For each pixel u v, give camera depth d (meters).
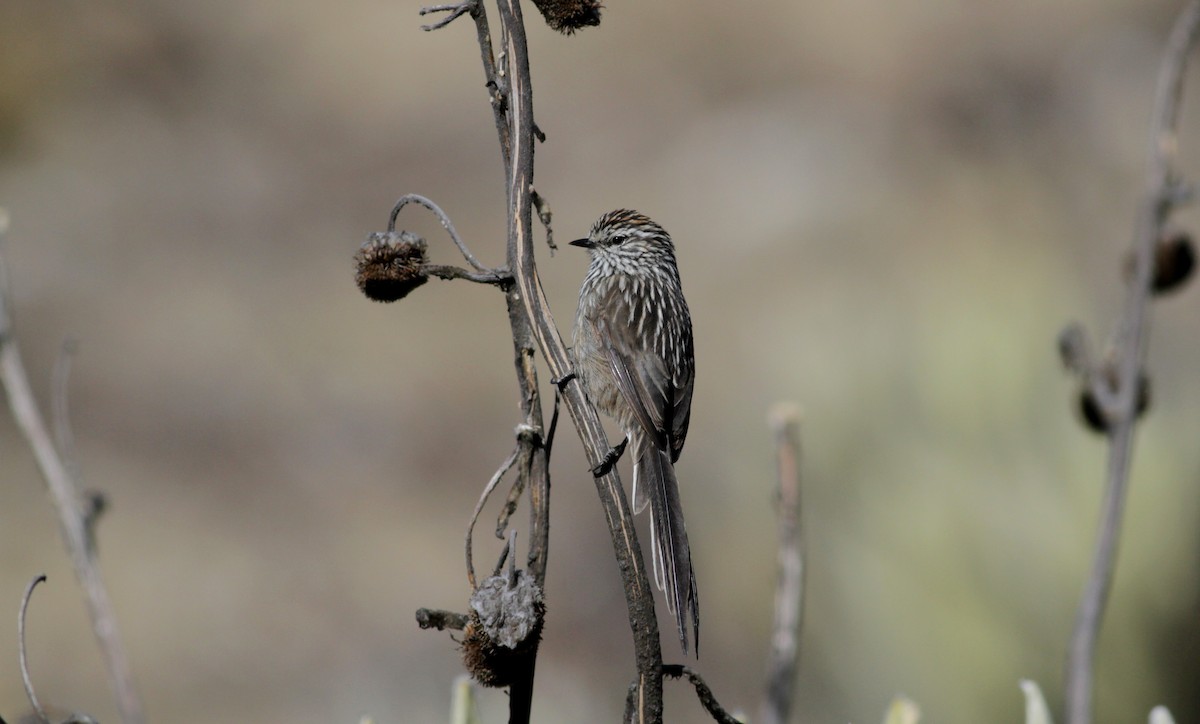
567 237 19.59
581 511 14.73
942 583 8.59
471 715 4.76
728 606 10.68
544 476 4.09
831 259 18.42
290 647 13.76
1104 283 14.07
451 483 16.20
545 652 13.39
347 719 12.99
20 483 15.19
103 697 13.02
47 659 13.29
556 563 14.19
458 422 16.92
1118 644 8.16
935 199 19.28
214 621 13.94
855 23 22.45
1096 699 8.14
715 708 3.92
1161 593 8.22
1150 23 21.00
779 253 18.81
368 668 13.54
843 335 10.21
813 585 8.88
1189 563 8.24
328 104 22.08
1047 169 18.91
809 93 22.02
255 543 15.02
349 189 20.78
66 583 14.13
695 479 11.16
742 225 19.64
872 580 8.77
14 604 13.77
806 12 22.81
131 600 14.05
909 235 18.62
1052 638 8.41
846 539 8.91
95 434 16.22
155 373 17.19
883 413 9.31
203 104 21.97
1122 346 5.57
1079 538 8.51
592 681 13.20
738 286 18.53
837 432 9.34
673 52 22.77
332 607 14.28
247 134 21.45
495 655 3.84
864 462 9.12
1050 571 8.46
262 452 16.31
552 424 4.13
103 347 17.44
